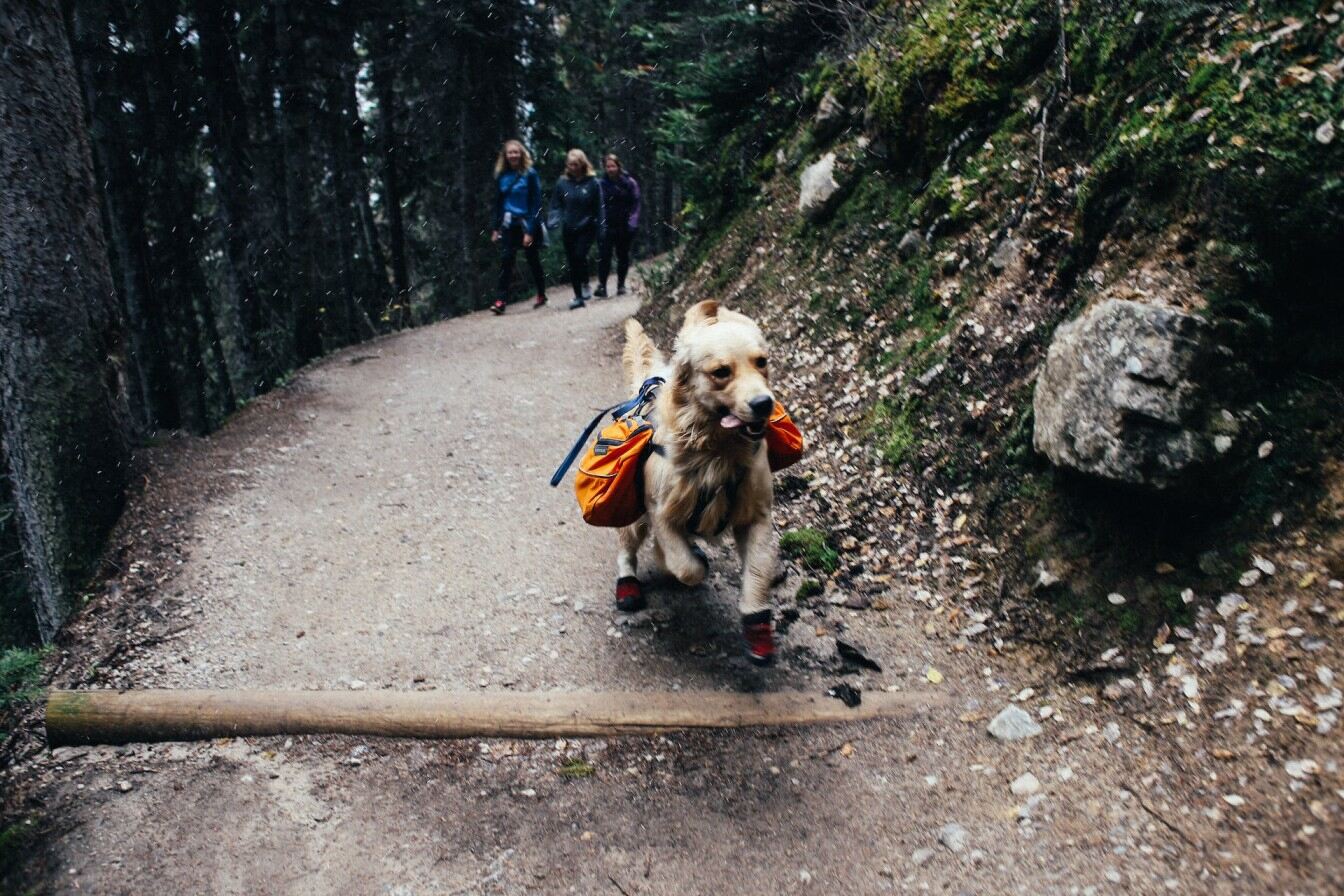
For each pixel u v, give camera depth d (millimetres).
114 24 11945
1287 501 3305
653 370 5020
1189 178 3850
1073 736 3312
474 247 18078
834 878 3025
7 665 4145
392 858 3314
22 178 5574
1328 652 2916
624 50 18844
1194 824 2768
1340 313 3418
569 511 6023
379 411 8375
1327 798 2598
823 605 4484
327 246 16828
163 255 13852
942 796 3264
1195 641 3293
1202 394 3404
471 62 17516
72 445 5629
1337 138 3396
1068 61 5367
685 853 3221
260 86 15352
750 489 3967
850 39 7859
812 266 7203
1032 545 4078
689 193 10023
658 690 4035
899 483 4953
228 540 5746
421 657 4457
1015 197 5473
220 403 17625
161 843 3439
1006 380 4758
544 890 3123
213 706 4039
